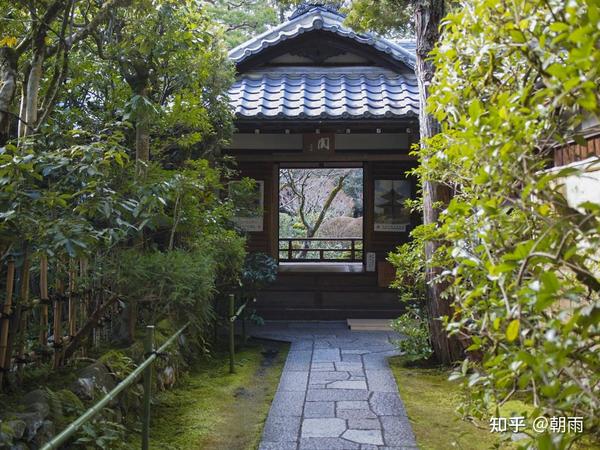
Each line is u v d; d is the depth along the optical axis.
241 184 7.35
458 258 2.51
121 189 4.01
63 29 3.88
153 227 3.98
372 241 9.02
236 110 7.62
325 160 8.78
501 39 2.34
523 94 2.00
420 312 6.25
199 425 4.12
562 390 1.84
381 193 9.05
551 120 2.13
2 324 3.18
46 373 3.63
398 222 9.02
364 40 8.72
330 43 8.92
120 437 3.56
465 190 3.06
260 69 9.22
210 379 5.46
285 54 9.23
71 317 3.98
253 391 5.14
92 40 5.66
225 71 6.77
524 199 1.96
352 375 5.56
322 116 7.53
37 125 3.72
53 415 2.99
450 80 2.71
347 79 8.80
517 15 2.08
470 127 2.08
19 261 3.08
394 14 6.51
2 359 3.17
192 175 5.15
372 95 8.26
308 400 4.76
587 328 1.58
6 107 3.47
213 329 6.96
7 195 2.85
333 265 10.58
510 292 2.12
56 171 3.44
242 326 7.55
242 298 7.35
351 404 4.64
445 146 2.89
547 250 1.79
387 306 8.93
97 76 5.33
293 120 7.60
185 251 5.20
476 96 2.59
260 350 6.89
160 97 5.79
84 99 5.62
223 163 8.27
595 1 1.50
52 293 3.97
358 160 8.77
